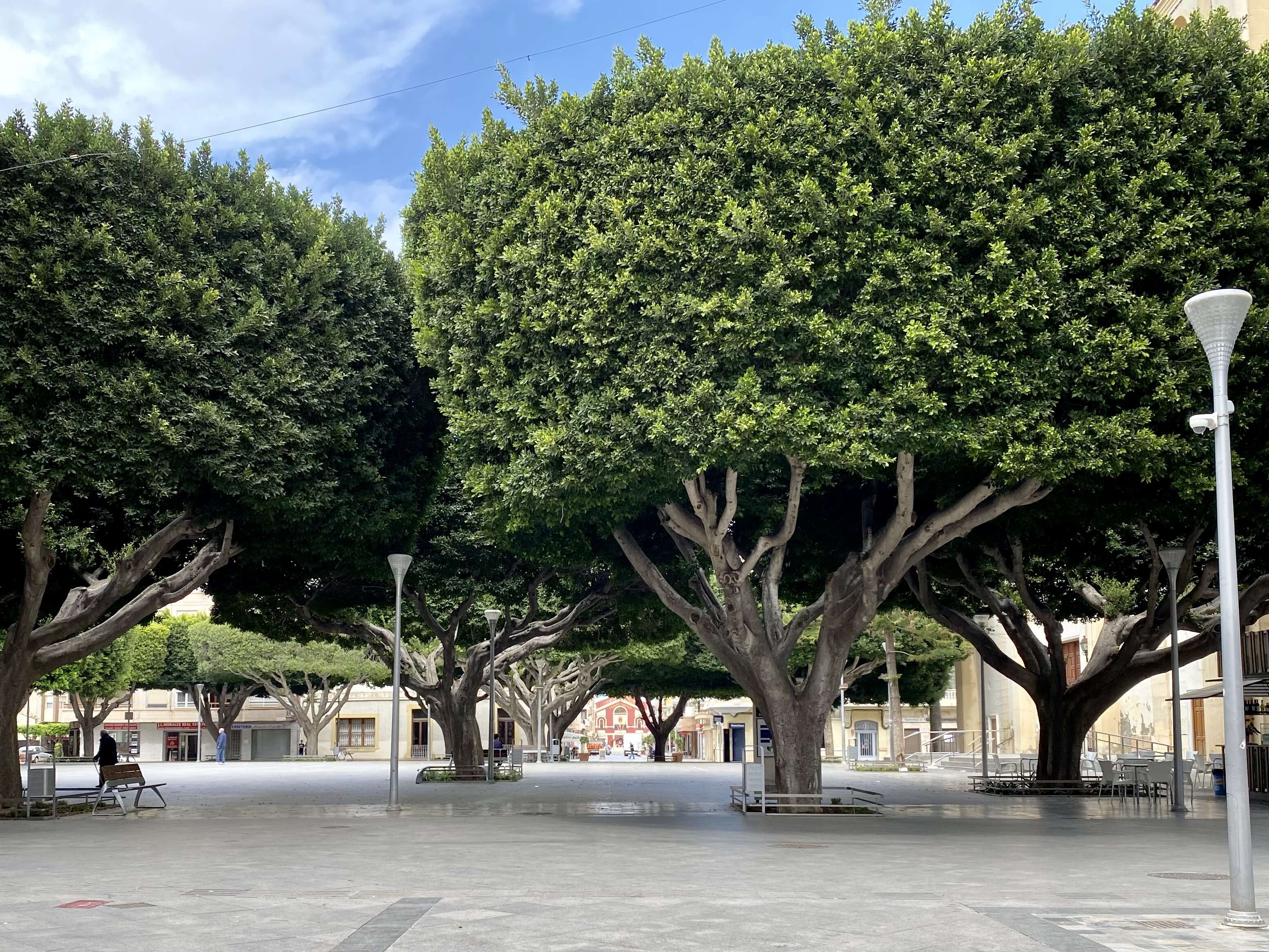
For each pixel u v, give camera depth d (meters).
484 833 17.62
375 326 22.44
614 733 129.25
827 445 16.70
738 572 20.97
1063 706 29.92
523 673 63.00
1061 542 27.67
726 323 16.94
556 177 18.81
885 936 8.44
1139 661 28.72
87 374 18.95
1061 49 17.83
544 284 18.31
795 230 17.28
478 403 19.42
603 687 63.94
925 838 16.91
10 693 22.81
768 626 23.14
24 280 18.78
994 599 29.69
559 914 9.38
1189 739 46.00
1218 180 17.33
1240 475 17.55
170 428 19.12
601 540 25.83
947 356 16.69
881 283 16.88
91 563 26.03
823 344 16.88
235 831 18.22
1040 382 16.61
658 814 21.77
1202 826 19.44
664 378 17.41
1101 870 12.77
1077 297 16.89
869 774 44.75
